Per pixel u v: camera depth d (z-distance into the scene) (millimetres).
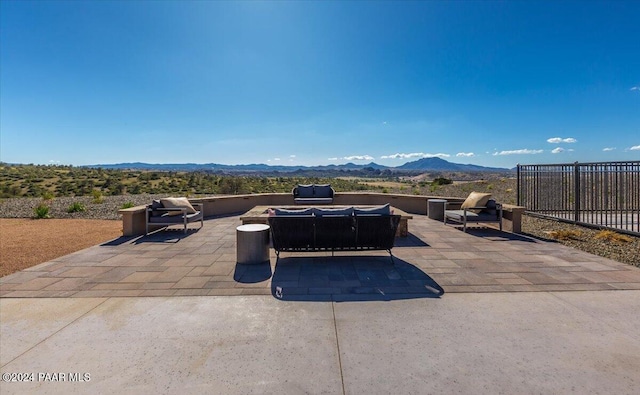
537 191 10570
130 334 3109
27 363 2660
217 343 2947
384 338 3020
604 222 9070
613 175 9906
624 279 4570
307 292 4176
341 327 3234
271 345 2910
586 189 9672
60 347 2889
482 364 2621
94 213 12797
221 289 4297
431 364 2621
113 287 4371
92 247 6648
